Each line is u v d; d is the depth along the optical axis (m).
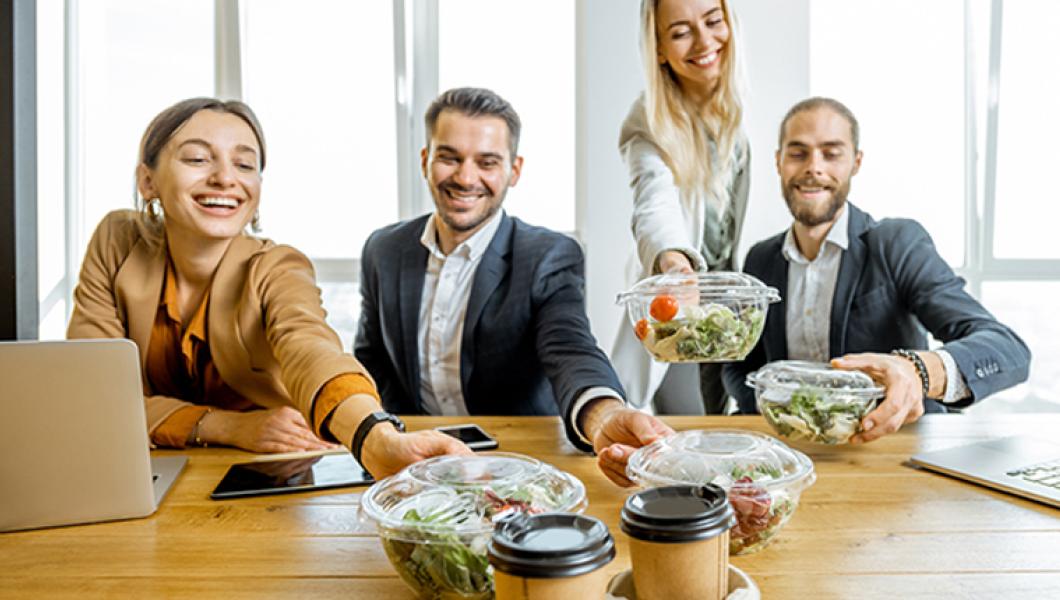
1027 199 2.82
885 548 0.84
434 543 0.67
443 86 2.83
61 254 2.79
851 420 1.18
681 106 2.46
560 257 1.76
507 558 0.55
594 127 2.54
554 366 1.53
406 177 2.82
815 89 2.80
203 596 0.75
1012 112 2.81
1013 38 2.78
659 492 0.67
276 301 1.37
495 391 1.83
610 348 2.59
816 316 2.08
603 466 1.03
